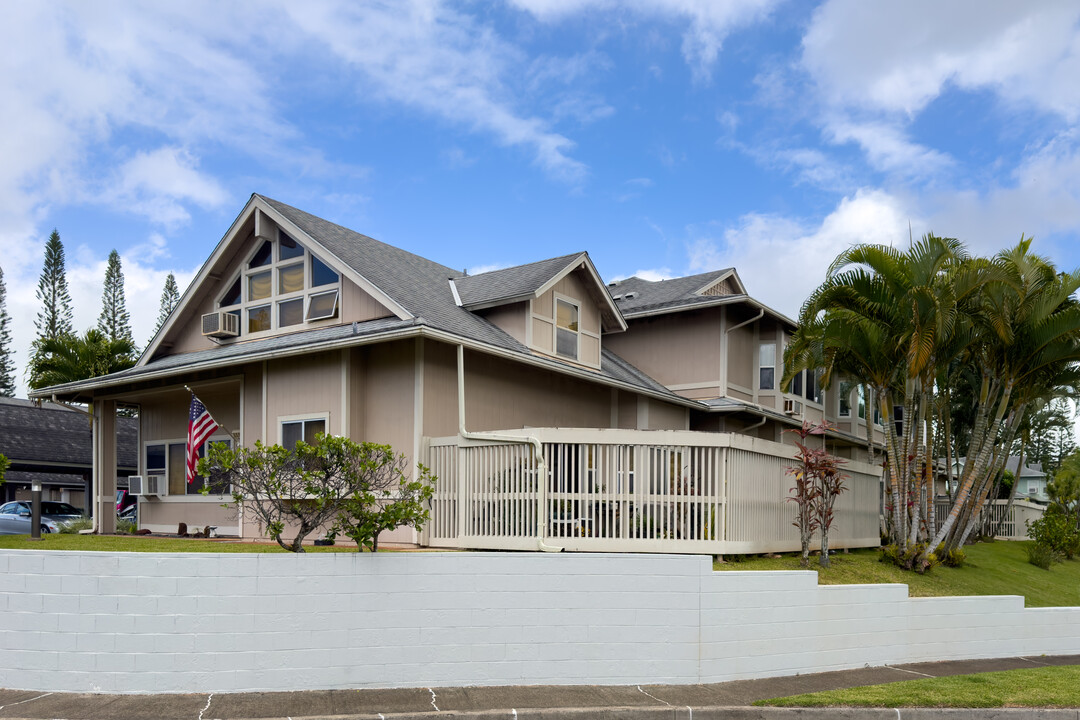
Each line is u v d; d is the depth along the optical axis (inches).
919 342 526.0
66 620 299.6
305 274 614.5
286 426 570.6
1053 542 903.1
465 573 332.2
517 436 461.7
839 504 580.7
